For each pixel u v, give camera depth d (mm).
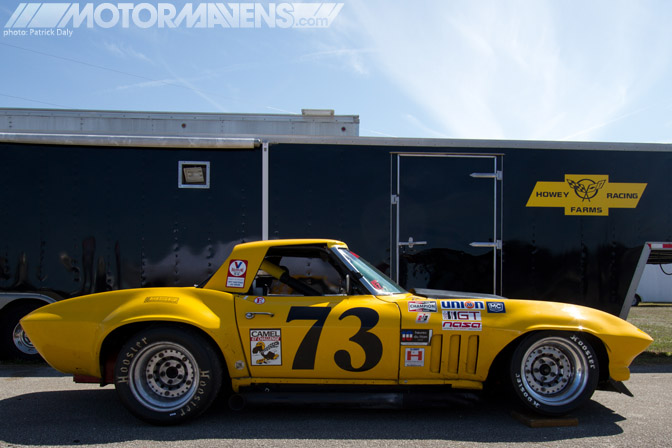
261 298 3383
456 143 5695
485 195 5688
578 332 3371
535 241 5691
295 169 5590
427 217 5645
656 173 5816
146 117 7508
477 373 3297
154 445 2896
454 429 3213
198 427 3232
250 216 5531
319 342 3250
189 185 5488
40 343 3305
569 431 3178
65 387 4340
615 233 5754
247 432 3139
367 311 3316
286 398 3318
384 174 5641
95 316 3295
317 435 3090
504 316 3334
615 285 5719
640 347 3334
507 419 3430
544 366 3369
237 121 7594
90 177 5402
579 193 5746
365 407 3326
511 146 5730
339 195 5602
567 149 5762
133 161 5457
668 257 6395
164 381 3277
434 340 3299
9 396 4031
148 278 5398
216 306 3324
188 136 5512
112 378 3400
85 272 5340
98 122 7414
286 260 3717
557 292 5676
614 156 5793
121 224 5402
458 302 3391
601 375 3520
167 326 3238
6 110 7262
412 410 3639
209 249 5477
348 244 5578
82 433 3109
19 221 5309
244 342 3270
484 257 5645
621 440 3010
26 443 2932
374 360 3268
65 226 5344
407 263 5602
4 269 5262
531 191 5715
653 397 4051
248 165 5562
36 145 5359
